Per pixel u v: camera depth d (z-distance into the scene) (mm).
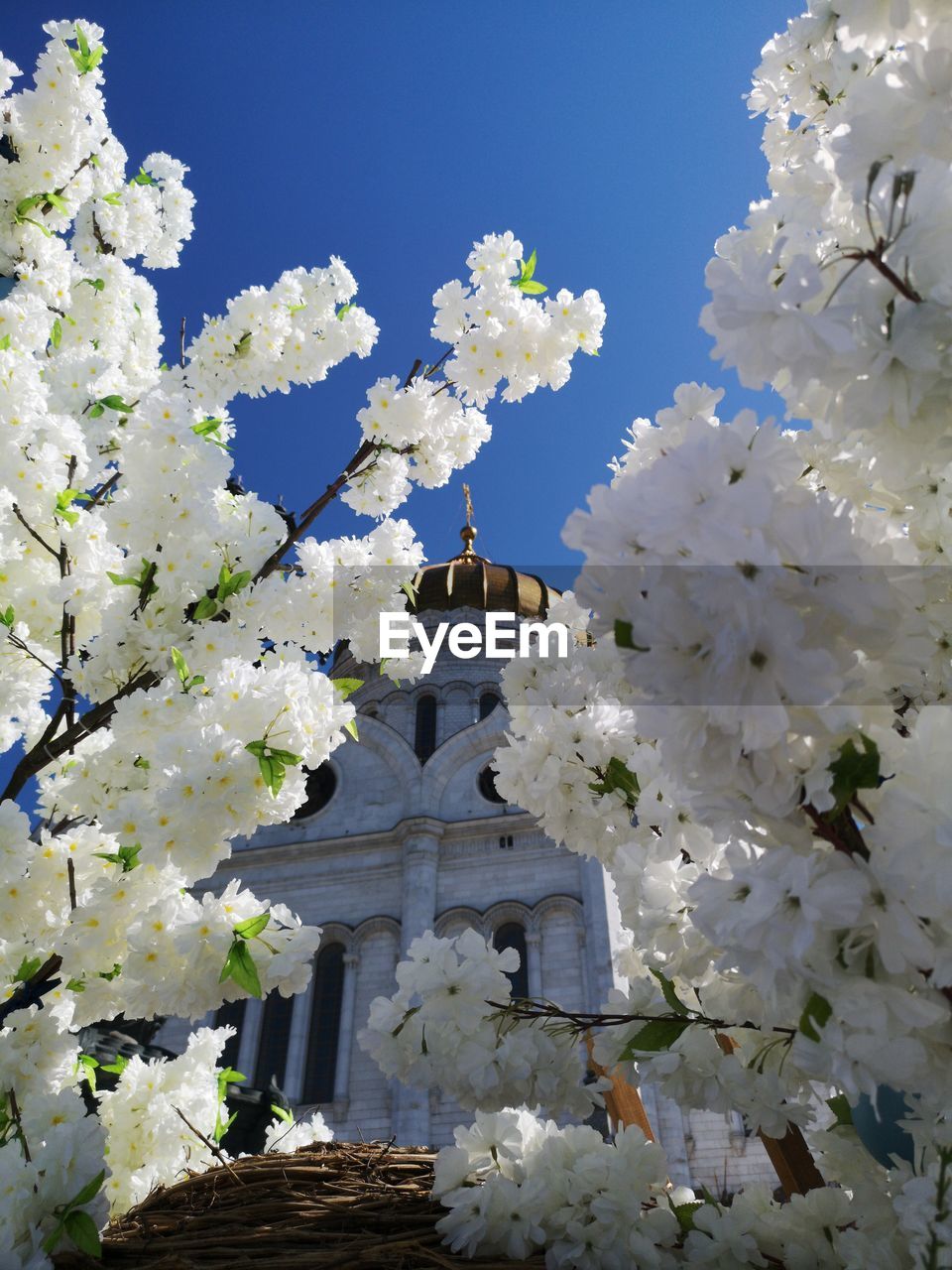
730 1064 2018
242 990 2908
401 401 4676
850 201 1566
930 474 1819
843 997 1259
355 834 27734
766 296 1248
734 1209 2139
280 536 4305
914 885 1208
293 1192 2709
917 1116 1743
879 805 1323
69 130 5895
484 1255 2297
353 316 5383
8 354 4094
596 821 2658
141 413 4035
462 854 26750
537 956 23859
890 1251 1874
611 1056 2195
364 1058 23203
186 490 3914
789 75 2326
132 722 3422
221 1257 2420
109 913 3186
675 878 2035
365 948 25250
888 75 1374
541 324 4348
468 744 29562
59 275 5727
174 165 6859
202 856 3006
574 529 1293
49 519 4070
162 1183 3307
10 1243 2391
